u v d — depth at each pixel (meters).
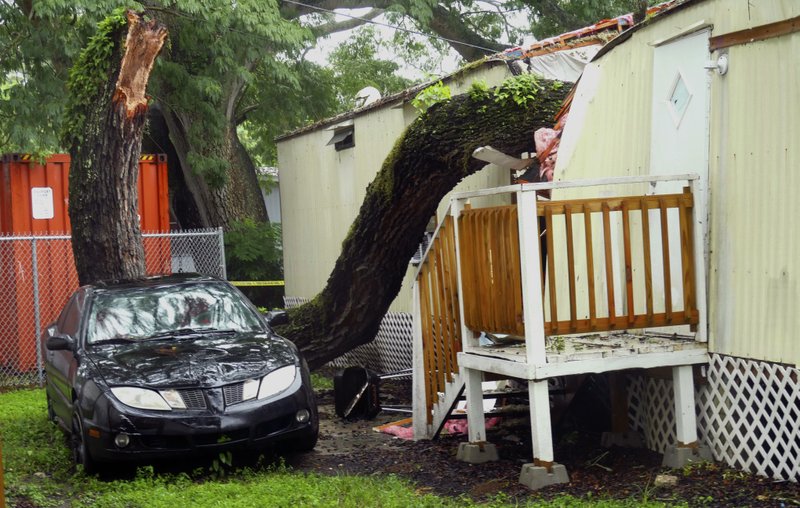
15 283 15.70
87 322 9.28
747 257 6.61
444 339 8.83
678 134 7.39
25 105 17.97
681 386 7.02
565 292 8.73
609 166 8.43
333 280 12.26
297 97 24.50
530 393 6.93
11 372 15.60
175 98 20.11
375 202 11.45
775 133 6.32
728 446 6.81
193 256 19.28
